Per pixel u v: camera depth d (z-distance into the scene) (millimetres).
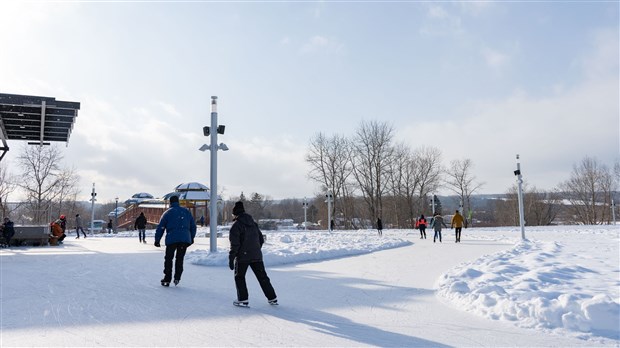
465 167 67688
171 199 8898
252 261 6867
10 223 20266
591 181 75500
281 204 144500
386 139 63375
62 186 50375
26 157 47219
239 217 6941
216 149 15484
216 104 15734
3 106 18344
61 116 19703
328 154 64500
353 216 68750
